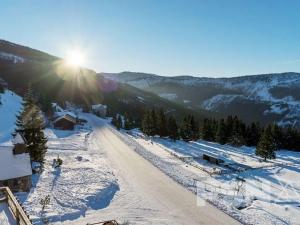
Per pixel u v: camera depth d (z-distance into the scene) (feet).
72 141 247.29
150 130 335.88
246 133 359.05
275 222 109.09
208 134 361.92
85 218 100.58
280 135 352.69
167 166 183.42
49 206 105.19
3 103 321.52
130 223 98.68
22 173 119.96
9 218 41.83
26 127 153.79
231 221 105.29
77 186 129.29
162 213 108.99
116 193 127.54
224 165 215.10
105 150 222.28
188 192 133.49
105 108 542.98
